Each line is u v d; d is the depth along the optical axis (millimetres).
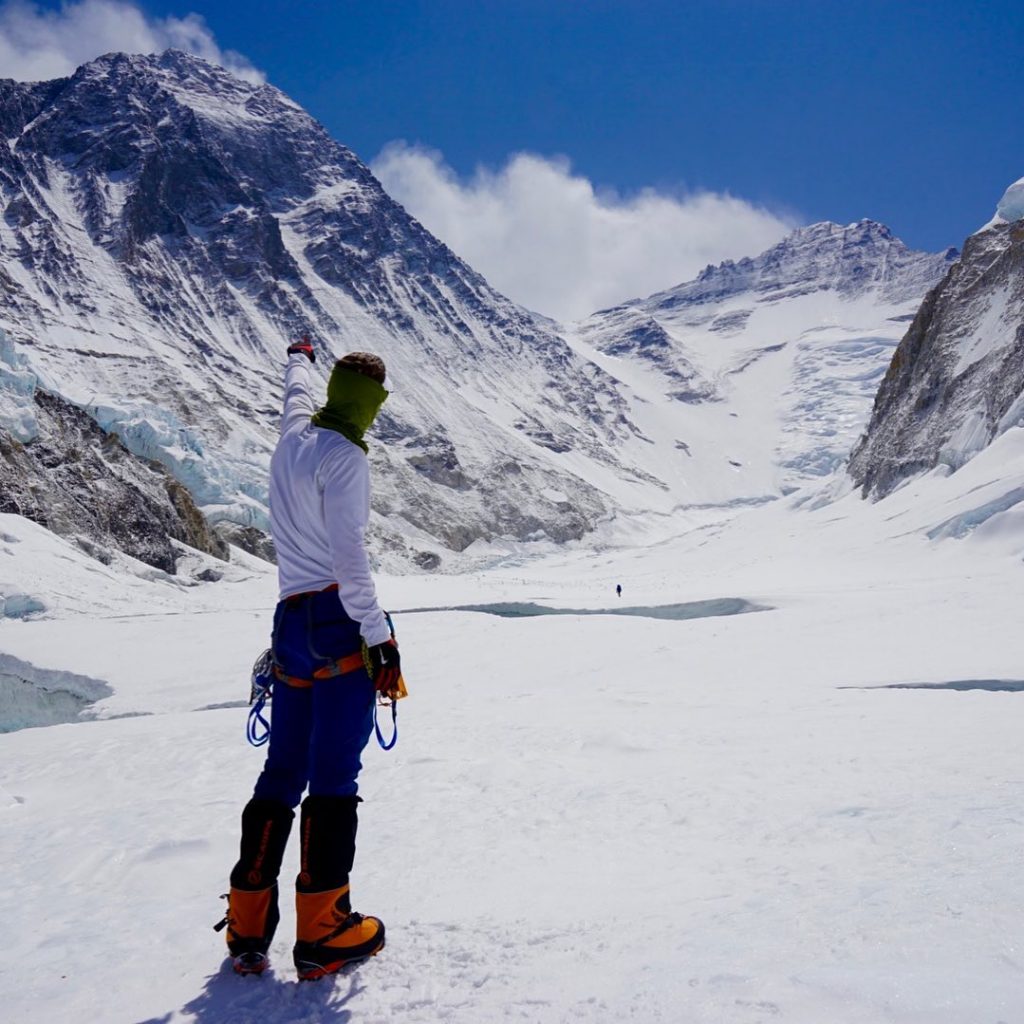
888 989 1908
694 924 2582
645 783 5406
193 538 69938
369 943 2719
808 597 37812
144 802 5766
